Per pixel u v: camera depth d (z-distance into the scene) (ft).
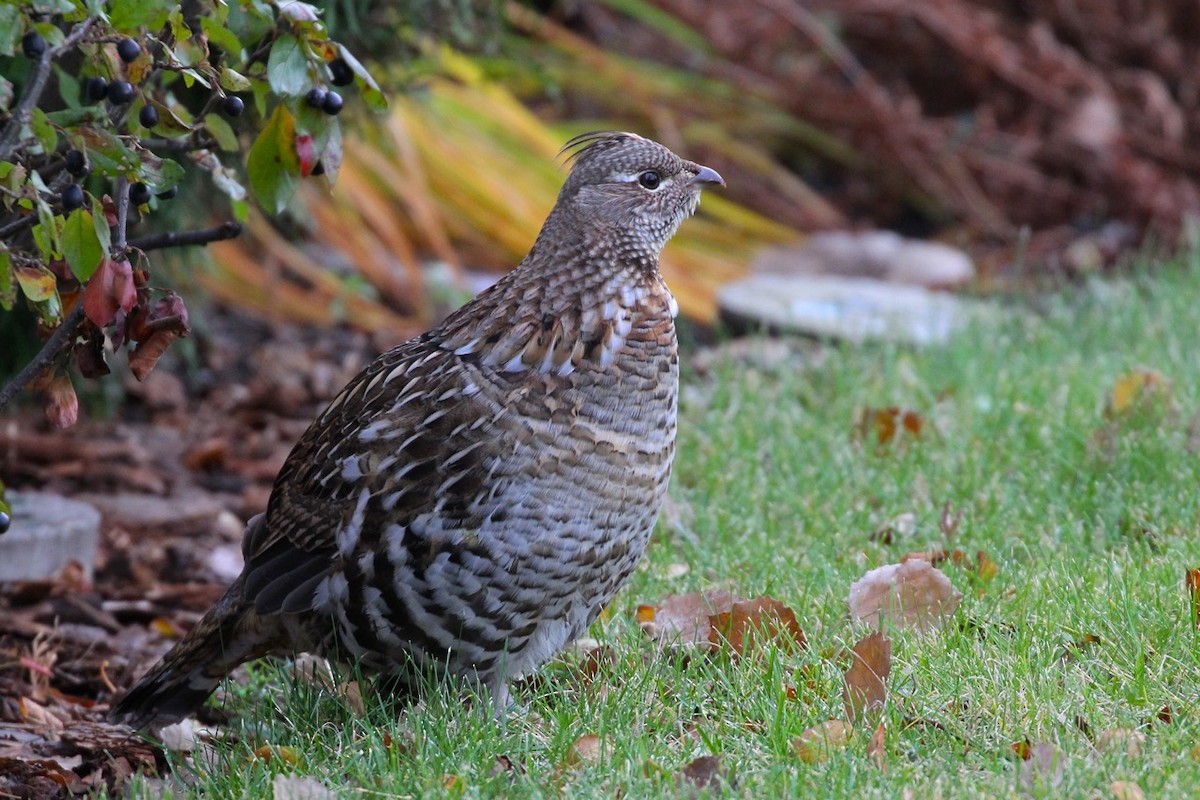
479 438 23.31
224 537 39.96
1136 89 71.67
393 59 43.68
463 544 23.43
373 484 23.76
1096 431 35.60
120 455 45.19
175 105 24.76
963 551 30.58
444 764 22.86
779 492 35.06
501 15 49.32
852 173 73.20
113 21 21.08
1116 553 30.09
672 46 75.87
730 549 31.96
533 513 23.39
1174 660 24.71
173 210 43.86
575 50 72.13
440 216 61.46
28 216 22.84
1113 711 23.39
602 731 23.40
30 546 35.09
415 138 61.77
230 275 57.62
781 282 56.29
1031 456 35.88
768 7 74.69
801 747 22.75
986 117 72.13
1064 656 25.72
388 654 24.76
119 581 37.17
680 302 56.85
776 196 71.00
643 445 24.07
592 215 24.99
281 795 21.81
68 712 29.43
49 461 44.60
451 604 23.80
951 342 46.68
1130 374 38.06
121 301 21.48
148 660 32.60
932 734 23.25
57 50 20.79
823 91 72.79
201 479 44.19
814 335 50.24
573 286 24.43
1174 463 34.06
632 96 72.43
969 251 68.69
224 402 50.11
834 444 38.11
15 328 43.14
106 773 25.70
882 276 61.21
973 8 74.54
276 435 47.75
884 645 24.62
